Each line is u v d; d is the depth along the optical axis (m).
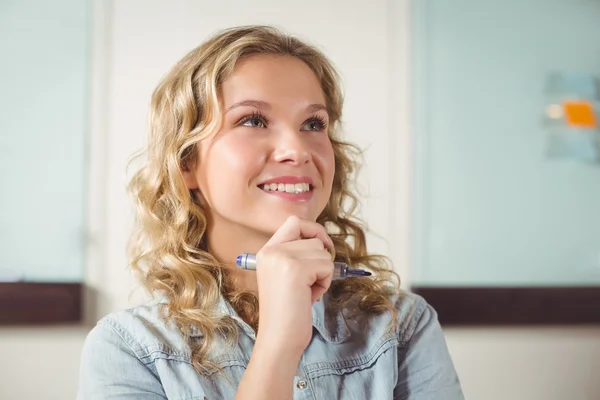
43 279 1.69
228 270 0.86
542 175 1.81
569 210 1.81
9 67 1.72
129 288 1.72
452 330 1.78
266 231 0.78
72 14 1.75
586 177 1.82
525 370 1.79
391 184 1.78
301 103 0.80
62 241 1.70
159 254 0.89
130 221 1.73
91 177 1.73
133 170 1.73
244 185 0.78
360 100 1.80
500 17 1.82
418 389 0.83
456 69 1.81
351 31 1.81
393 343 0.84
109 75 1.75
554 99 1.82
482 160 1.80
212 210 0.85
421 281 1.77
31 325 1.68
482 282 1.78
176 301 0.83
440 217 1.78
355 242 1.08
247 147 0.78
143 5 1.78
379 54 1.81
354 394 0.80
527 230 1.79
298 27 1.80
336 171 1.07
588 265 1.80
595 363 1.81
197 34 1.78
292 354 0.67
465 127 1.80
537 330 1.80
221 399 0.77
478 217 1.79
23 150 1.71
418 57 1.80
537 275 1.79
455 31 1.81
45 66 1.73
